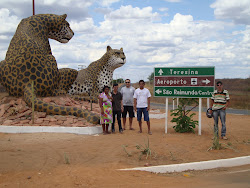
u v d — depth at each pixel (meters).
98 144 7.32
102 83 15.35
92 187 4.10
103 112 8.93
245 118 15.30
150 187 4.18
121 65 15.34
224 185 4.33
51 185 4.14
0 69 10.91
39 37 12.11
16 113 9.98
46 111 10.02
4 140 7.51
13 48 11.27
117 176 4.66
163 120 14.05
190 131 9.97
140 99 9.30
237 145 7.50
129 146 7.12
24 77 10.68
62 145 7.10
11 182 4.26
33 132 8.76
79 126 9.32
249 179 4.72
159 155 6.24
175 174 5.02
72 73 14.02
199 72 9.46
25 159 5.61
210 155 6.35
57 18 12.81
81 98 14.12
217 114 8.66
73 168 5.07
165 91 9.70
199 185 4.32
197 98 9.83
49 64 11.36
